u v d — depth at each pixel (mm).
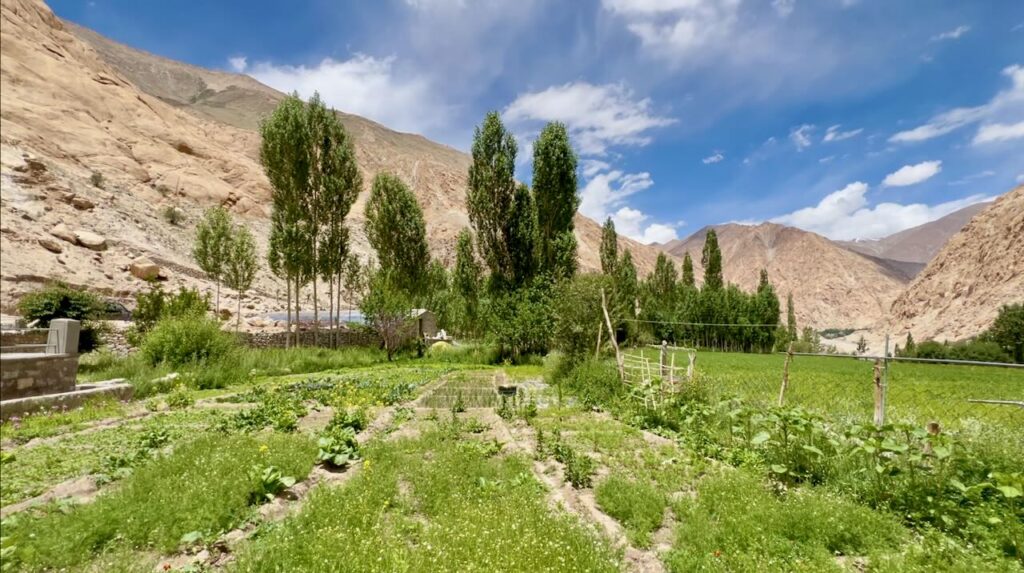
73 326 11680
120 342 21047
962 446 6168
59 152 47969
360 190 31344
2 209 29922
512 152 30156
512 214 29828
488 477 6480
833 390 16203
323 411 12125
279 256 28266
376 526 4457
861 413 10562
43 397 10000
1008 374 25984
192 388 15281
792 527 4797
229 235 34688
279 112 27719
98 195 46656
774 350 61500
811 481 6637
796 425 7012
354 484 5633
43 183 36344
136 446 7531
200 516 4527
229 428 9156
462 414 12031
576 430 10047
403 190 36344
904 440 7035
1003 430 8086
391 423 10664
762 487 6012
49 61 52125
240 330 29906
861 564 4395
